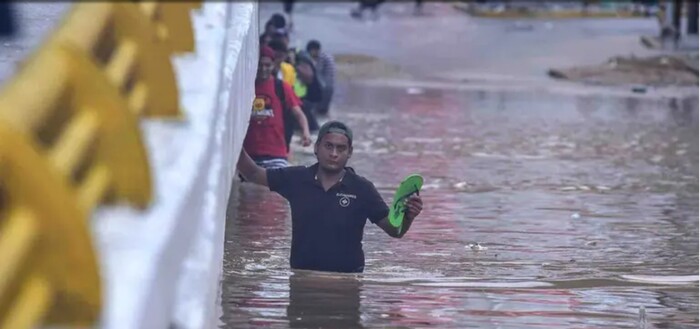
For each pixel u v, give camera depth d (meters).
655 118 65.81
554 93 82.44
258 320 19.31
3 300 6.85
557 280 23.72
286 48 45.50
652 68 94.81
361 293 21.53
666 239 29.38
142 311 7.81
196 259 10.88
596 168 44.12
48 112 7.40
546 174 42.03
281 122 34.00
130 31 10.05
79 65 8.01
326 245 23.02
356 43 116.50
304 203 22.98
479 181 39.66
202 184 11.31
